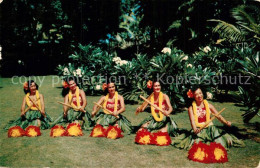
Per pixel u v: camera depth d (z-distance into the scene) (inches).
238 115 248.7
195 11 583.2
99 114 185.6
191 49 606.2
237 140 153.9
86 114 192.7
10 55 816.3
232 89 367.2
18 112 260.1
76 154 140.9
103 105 186.2
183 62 267.6
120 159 134.0
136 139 160.2
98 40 892.0
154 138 158.1
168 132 167.5
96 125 177.5
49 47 872.9
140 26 711.1
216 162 129.0
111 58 373.1
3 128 195.5
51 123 209.0
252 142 162.2
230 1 554.9
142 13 690.2
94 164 127.5
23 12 785.6
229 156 137.8
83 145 155.8
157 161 131.4
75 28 845.8
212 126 149.3
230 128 199.0
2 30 773.9
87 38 875.4
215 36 591.2
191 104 154.6
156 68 266.2
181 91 260.8
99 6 826.8
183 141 151.8
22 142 161.2
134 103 315.9
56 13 825.5
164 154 141.4
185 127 201.5
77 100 188.2
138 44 846.5
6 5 754.8
